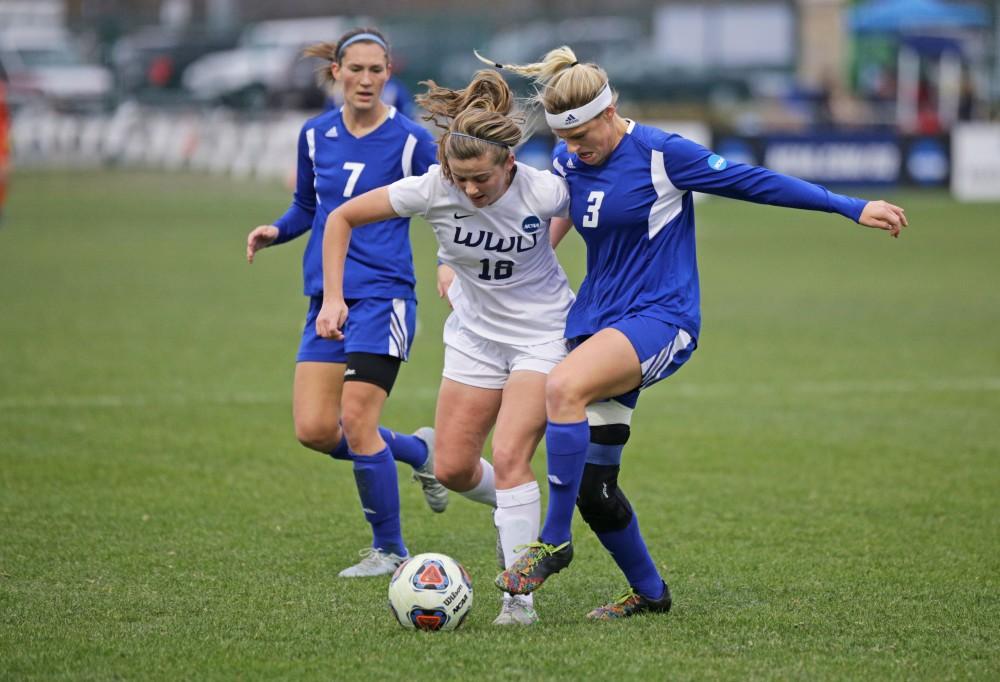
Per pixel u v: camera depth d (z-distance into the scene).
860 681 15.38
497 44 142.50
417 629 17.22
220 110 126.19
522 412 18.16
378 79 21.39
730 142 90.38
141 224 79.25
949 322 47.50
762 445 29.81
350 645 16.59
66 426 30.78
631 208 17.61
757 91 133.12
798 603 18.64
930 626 17.58
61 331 43.75
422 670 15.63
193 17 181.38
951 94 114.06
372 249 21.03
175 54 145.62
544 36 140.50
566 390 16.94
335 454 21.66
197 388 35.25
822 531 22.89
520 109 18.17
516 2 170.38
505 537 17.95
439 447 19.42
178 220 81.69
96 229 76.44
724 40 142.00
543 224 18.23
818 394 35.44
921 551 21.61
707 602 18.70
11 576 19.81
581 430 16.98
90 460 27.70
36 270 59.38
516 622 17.62
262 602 18.61
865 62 127.56
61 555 21.00
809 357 40.81
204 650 16.39
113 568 20.31
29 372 36.94
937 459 28.45
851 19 113.81
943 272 62.22
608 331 17.42
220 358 39.53
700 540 22.31
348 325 20.88
